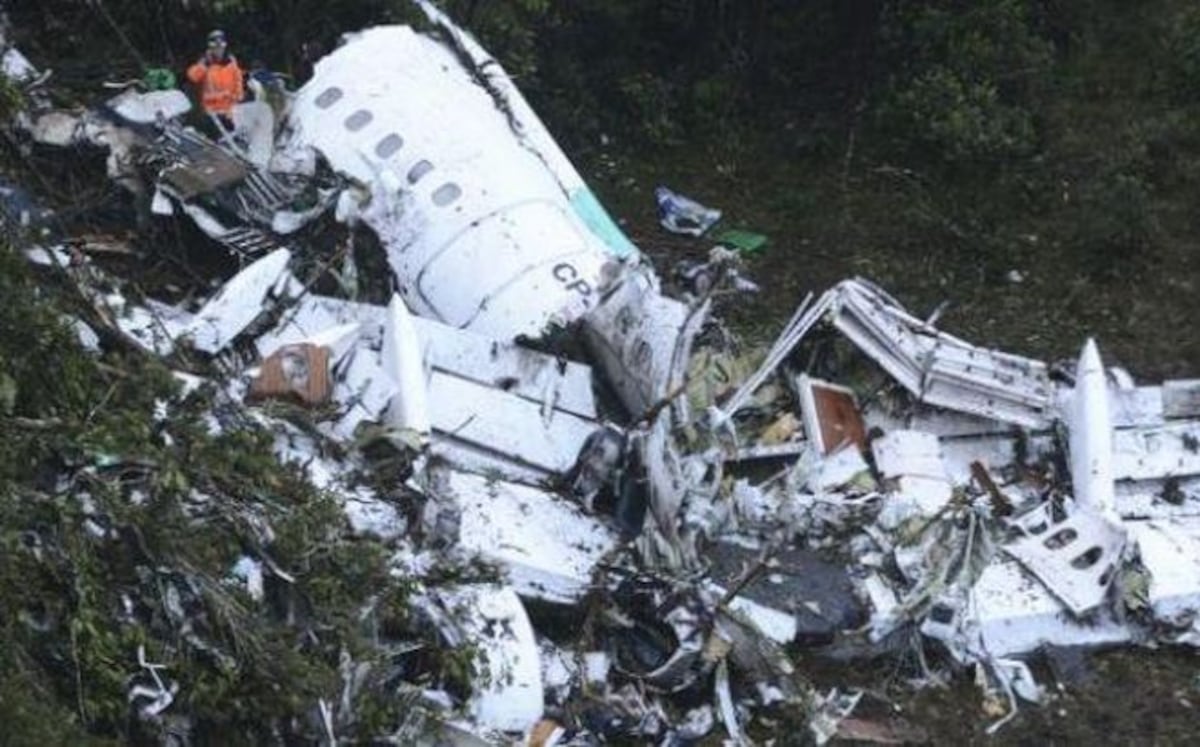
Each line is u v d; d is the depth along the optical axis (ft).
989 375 179.22
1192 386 186.91
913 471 175.32
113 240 195.00
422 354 171.94
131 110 201.87
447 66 205.67
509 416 172.86
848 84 246.27
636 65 247.09
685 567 160.97
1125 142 236.63
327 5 223.10
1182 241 225.15
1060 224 226.99
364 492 157.89
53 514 128.06
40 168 198.90
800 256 222.28
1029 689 159.53
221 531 137.28
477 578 151.64
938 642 161.58
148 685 126.82
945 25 240.94
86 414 138.51
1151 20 252.01
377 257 190.70
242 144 203.10
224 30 222.07
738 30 249.14
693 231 224.33
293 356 166.91
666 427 164.25
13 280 141.49
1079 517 169.78
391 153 192.34
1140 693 160.66
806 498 170.60
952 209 229.25
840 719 154.92
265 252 189.88
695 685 154.51
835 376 183.32
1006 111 233.96
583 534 164.14
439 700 142.00
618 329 179.32
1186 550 167.53
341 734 133.80
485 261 183.01
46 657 124.36
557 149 204.74
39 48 219.82
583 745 148.25
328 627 136.87
